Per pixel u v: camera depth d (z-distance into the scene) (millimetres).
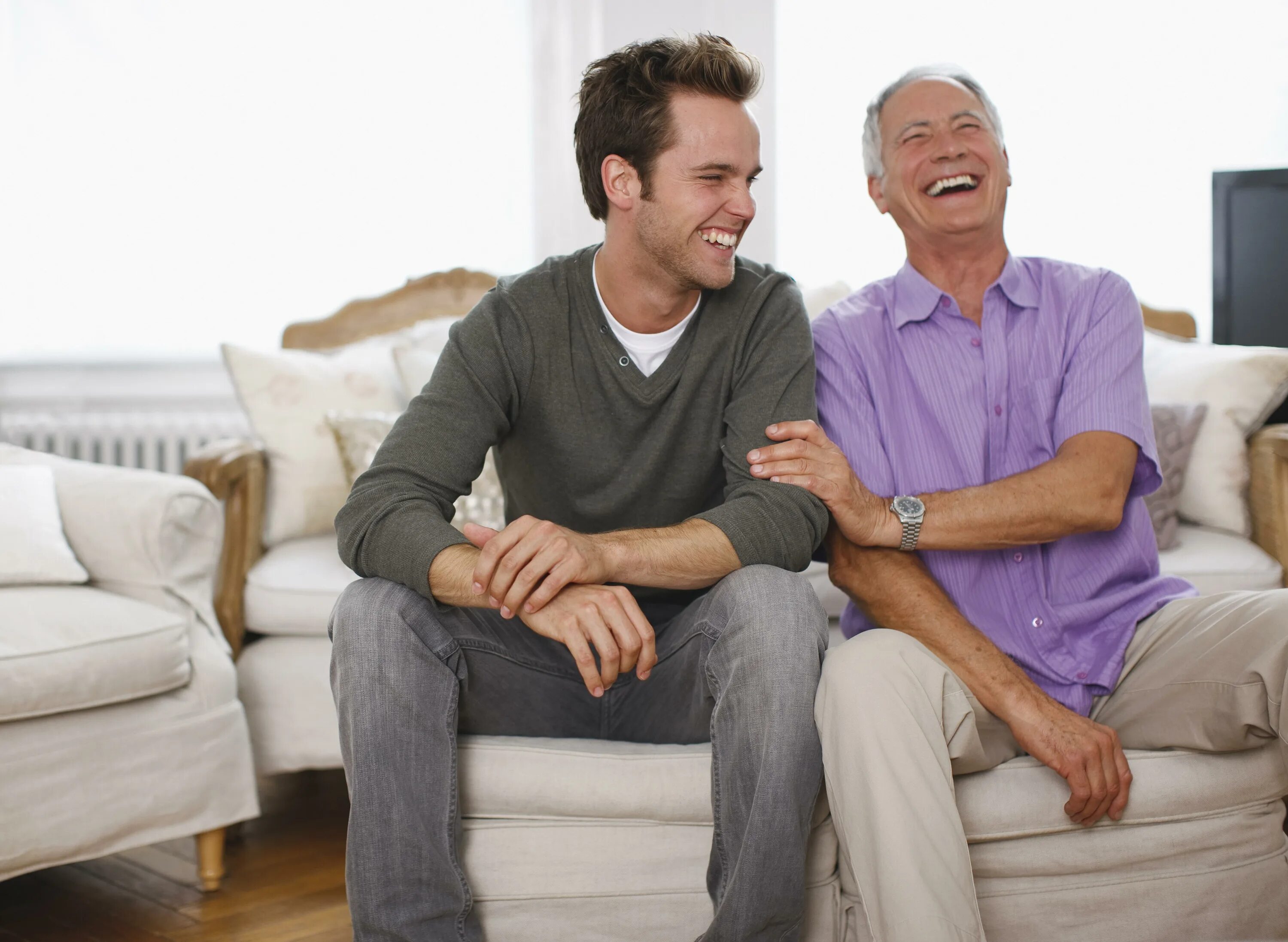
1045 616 1584
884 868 1250
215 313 3518
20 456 2291
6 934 1835
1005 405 1665
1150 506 2221
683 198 1466
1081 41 3488
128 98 3469
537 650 1522
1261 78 3432
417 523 1400
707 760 1457
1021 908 1432
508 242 3578
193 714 1991
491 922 1437
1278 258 2549
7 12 3441
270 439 2482
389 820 1309
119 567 2068
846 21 3562
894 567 1537
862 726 1278
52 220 3477
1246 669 1388
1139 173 3482
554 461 1610
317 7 3496
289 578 2252
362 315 2930
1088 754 1395
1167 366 2506
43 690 1769
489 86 3549
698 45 1510
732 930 1286
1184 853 1439
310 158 3514
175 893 1999
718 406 1583
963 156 1662
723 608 1361
